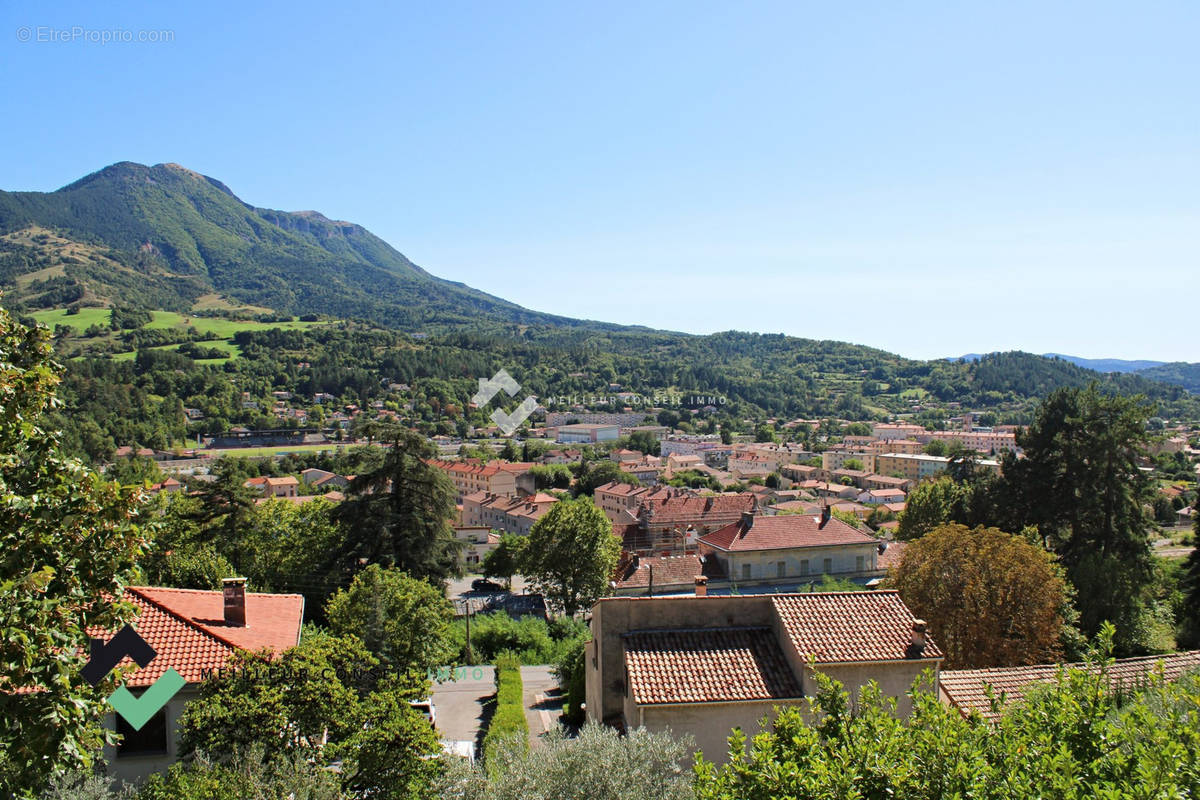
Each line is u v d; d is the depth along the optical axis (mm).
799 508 109625
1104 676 11820
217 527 48438
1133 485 44688
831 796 9273
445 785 14242
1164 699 11492
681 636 18250
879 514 116562
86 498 11805
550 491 133125
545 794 12906
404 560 43281
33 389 12617
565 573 54156
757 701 16531
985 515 52312
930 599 30906
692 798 13000
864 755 9641
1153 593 44281
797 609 18547
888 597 19234
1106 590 38500
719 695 16500
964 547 31219
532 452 165625
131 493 12070
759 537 51781
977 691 17906
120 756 18656
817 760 9648
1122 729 9844
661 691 16547
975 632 29750
